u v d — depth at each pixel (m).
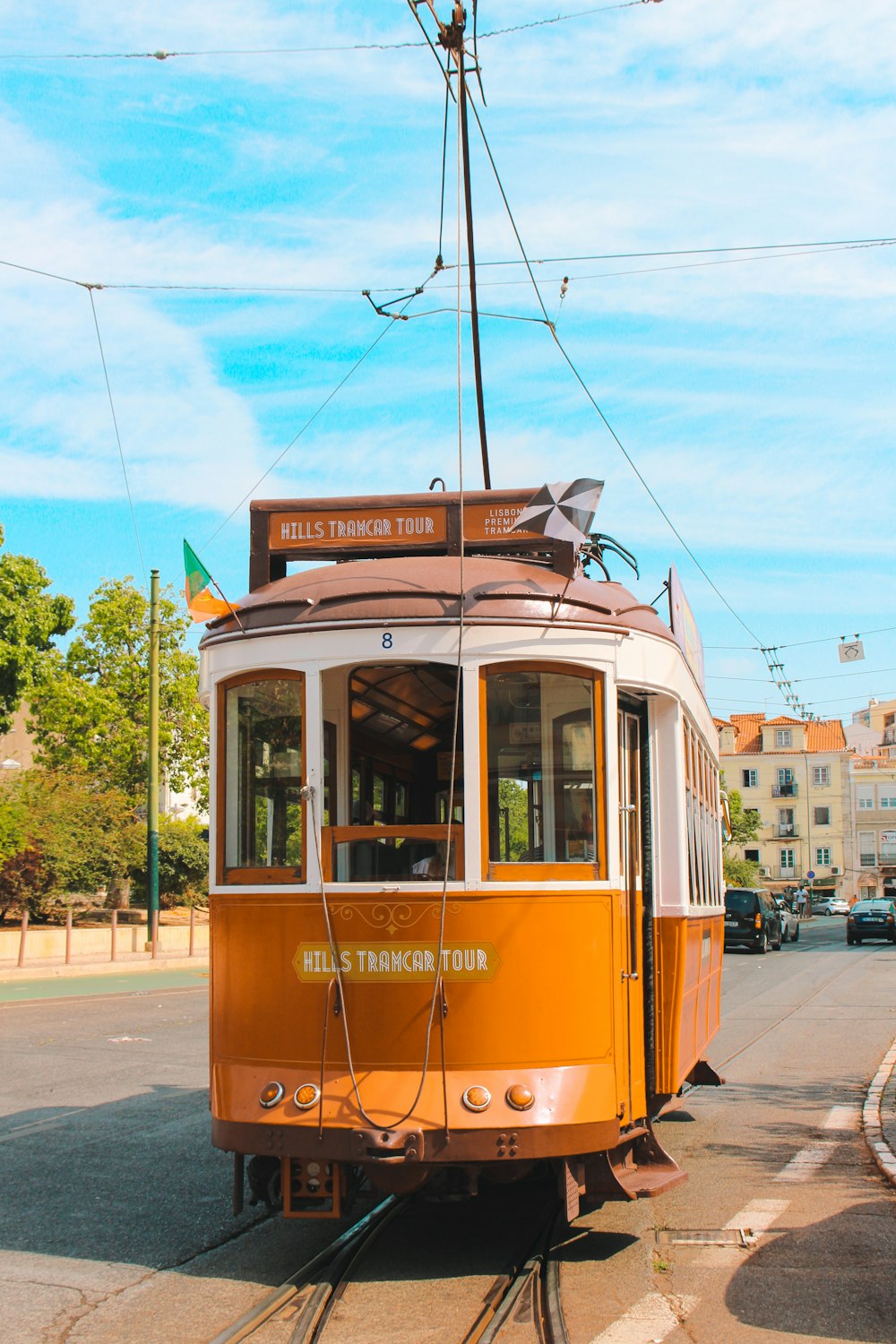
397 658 6.09
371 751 6.40
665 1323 5.25
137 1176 8.05
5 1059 12.91
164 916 35.72
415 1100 5.64
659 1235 6.61
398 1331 5.15
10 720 33.03
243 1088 5.96
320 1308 5.37
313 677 6.16
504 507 6.80
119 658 35.09
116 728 35.06
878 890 87.81
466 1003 5.78
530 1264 6.06
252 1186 6.18
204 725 36.12
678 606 7.63
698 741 8.63
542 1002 5.84
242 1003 6.13
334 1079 5.79
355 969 5.87
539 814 6.09
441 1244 6.47
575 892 6.03
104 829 31.28
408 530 6.82
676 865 7.09
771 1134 9.32
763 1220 6.86
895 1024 16.39
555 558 6.61
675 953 7.05
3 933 26.98
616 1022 6.10
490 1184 7.34
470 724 6.00
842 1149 8.78
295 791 6.15
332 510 6.86
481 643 6.08
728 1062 13.09
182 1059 12.91
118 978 24.84
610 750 6.29
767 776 90.69
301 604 6.31
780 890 88.88
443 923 5.80
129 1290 5.79
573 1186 5.82
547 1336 5.10
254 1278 5.96
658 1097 6.95
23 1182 7.88
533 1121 5.61
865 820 88.69
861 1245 6.36
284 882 6.12
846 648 29.45
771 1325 5.23
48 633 33.31
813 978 25.06
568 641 6.22
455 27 8.80
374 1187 5.96
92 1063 12.67
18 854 28.81
